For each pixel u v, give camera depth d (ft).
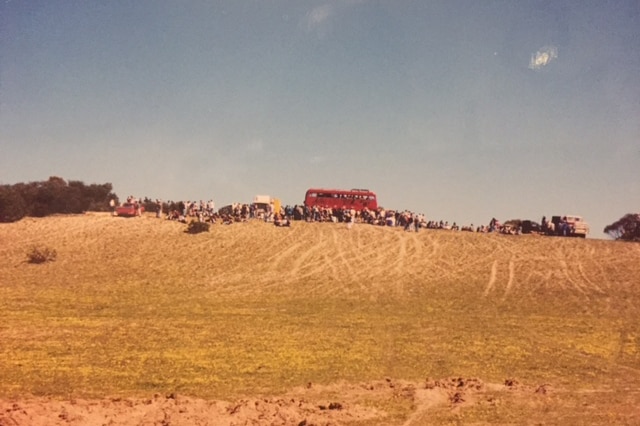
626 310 172.76
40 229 262.88
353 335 131.44
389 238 267.80
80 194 320.29
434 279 212.84
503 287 202.08
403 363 106.42
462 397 82.28
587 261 234.99
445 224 298.76
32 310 153.89
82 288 189.06
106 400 77.41
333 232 273.95
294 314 158.51
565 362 110.01
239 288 197.77
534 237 273.95
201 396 82.48
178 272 215.51
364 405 78.28
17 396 79.87
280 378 93.50
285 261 233.76
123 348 114.01
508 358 112.37
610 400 83.87
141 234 257.96
